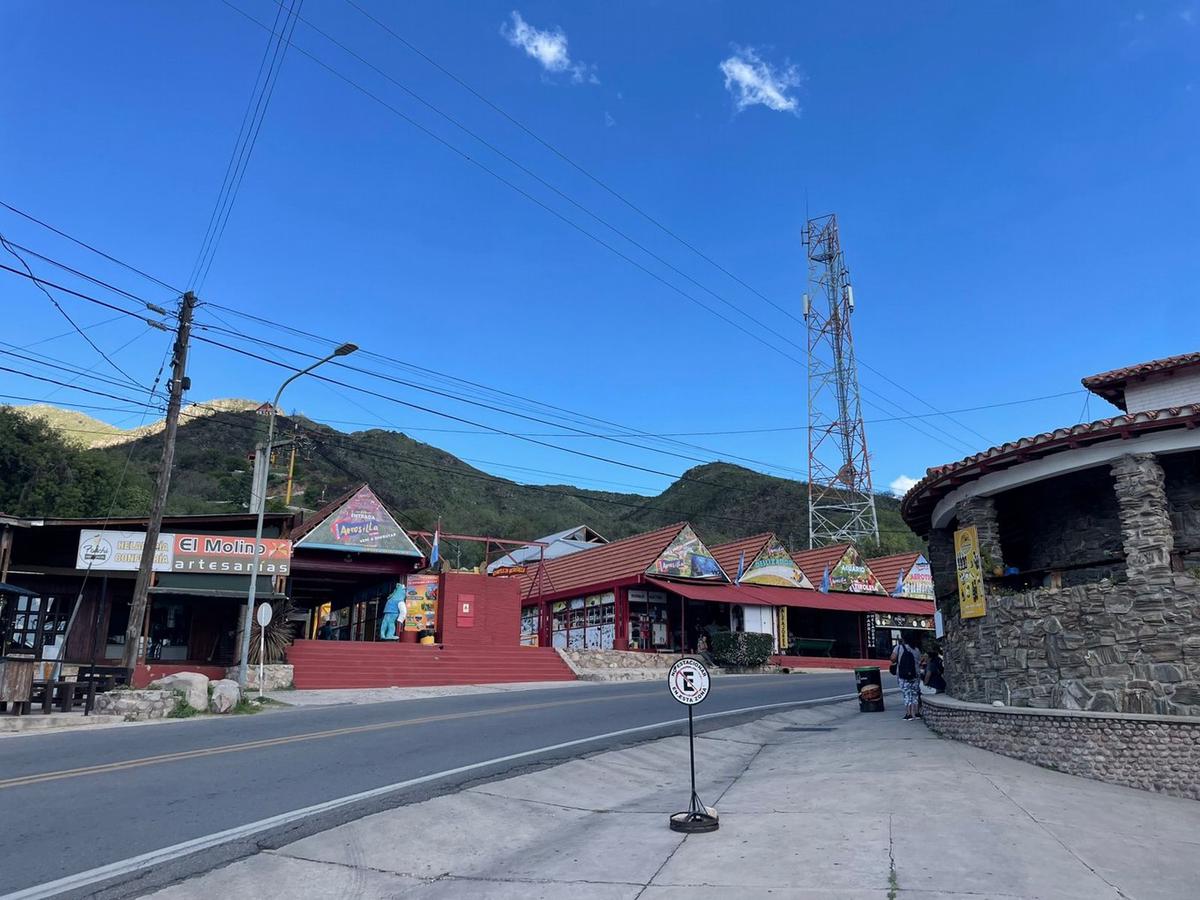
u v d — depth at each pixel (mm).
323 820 8859
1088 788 11117
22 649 21391
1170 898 6598
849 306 52781
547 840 8969
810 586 44812
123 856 7512
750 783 11883
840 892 6551
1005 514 17000
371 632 35781
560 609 43406
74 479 51094
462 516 81062
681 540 39125
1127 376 15914
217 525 26703
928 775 11352
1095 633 12672
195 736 14281
